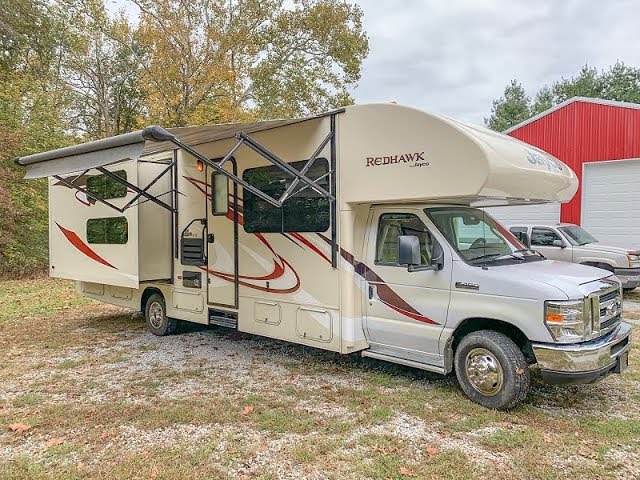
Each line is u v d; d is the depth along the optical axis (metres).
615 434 4.05
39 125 17.66
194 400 4.88
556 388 5.13
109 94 25.44
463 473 3.46
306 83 22.67
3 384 5.46
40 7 21.31
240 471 3.54
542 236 11.27
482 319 4.68
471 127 4.92
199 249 6.91
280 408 4.67
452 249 4.82
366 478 3.44
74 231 8.46
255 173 6.18
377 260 5.31
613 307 4.67
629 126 13.30
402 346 5.16
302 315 5.72
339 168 5.35
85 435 4.14
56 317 9.48
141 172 7.20
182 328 7.93
